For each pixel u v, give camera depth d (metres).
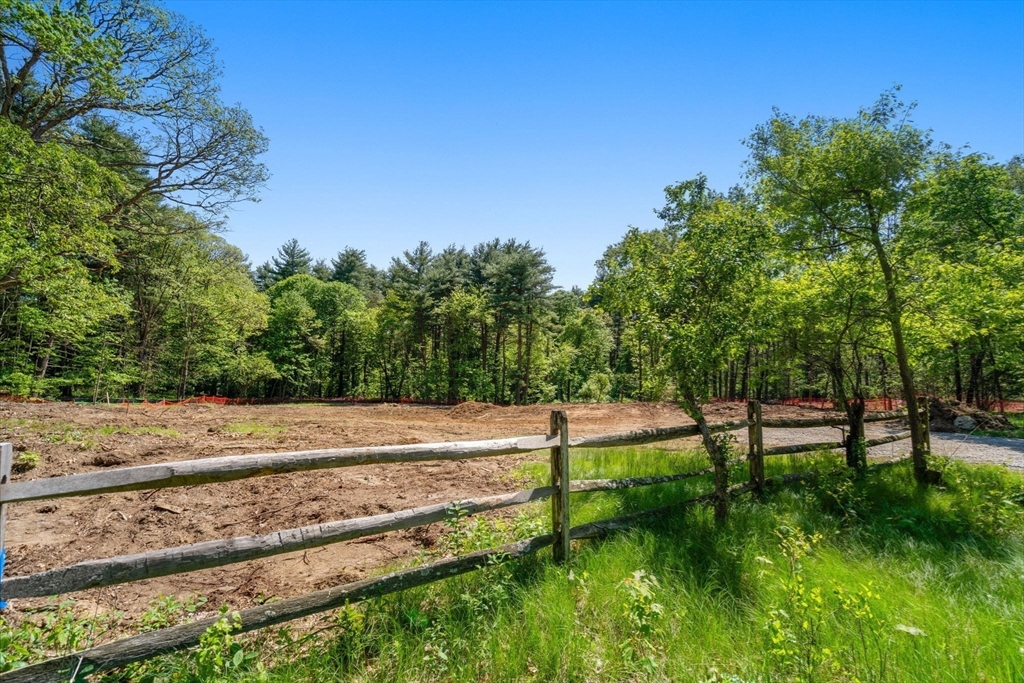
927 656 2.69
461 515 3.33
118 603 3.39
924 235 6.79
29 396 19.44
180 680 2.28
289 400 37.59
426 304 37.47
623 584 3.03
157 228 22.69
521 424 15.82
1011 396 30.12
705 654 2.72
